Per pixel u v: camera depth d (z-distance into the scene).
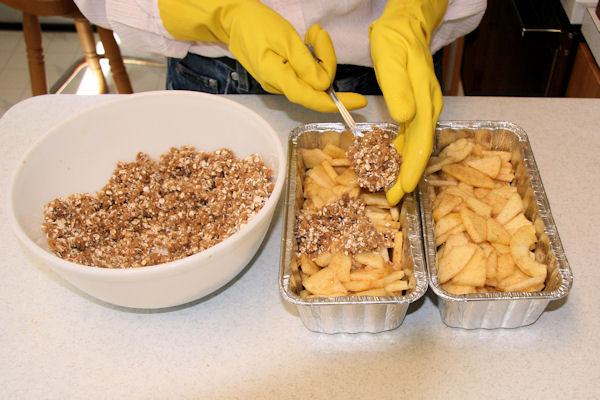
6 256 0.89
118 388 0.73
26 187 0.81
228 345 0.76
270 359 0.75
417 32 0.89
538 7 1.37
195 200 0.88
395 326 0.76
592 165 0.95
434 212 0.83
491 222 0.81
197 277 0.71
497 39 1.53
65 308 0.82
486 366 0.72
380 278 0.76
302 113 1.07
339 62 1.03
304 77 0.86
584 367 0.71
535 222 0.80
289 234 0.78
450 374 0.71
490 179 0.88
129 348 0.77
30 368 0.75
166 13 0.92
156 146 0.95
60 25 2.69
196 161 0.92
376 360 0.73
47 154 0.85
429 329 0.76
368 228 0.80
